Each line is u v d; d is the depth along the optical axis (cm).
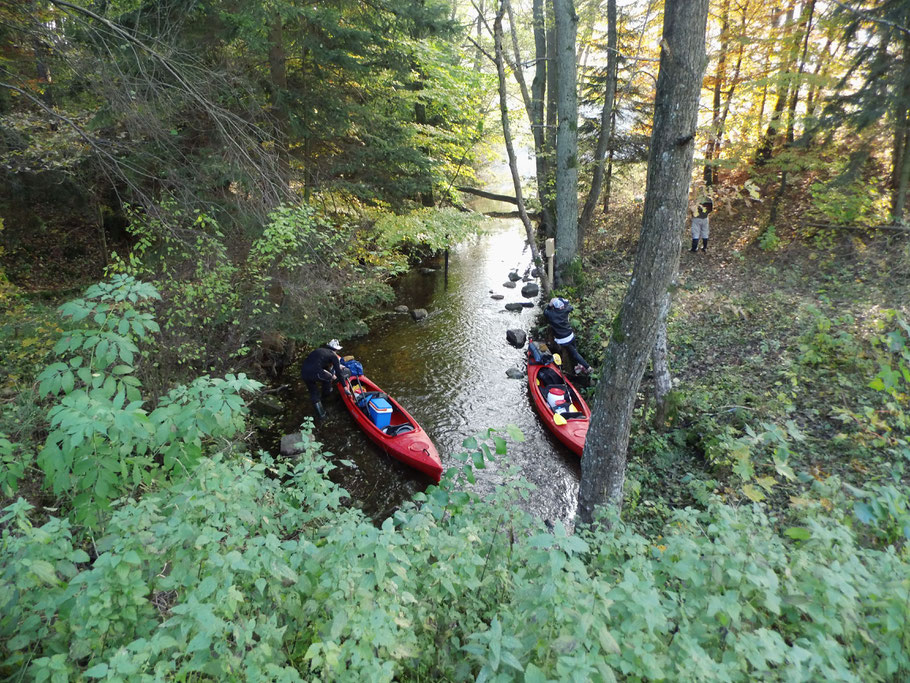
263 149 769
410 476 762
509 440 841
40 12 767
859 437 546
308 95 943
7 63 820
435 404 956
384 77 1084
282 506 311
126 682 165
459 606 274
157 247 787
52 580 200
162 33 729
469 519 308
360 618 199
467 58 1418
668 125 386
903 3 764
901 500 270
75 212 1189
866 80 869
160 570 236
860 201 1022
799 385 689
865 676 207
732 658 202
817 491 348
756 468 567
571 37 1178
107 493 243
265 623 210
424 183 1139
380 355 1169
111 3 797
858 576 224
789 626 238
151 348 663
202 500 238
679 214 406
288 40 960
